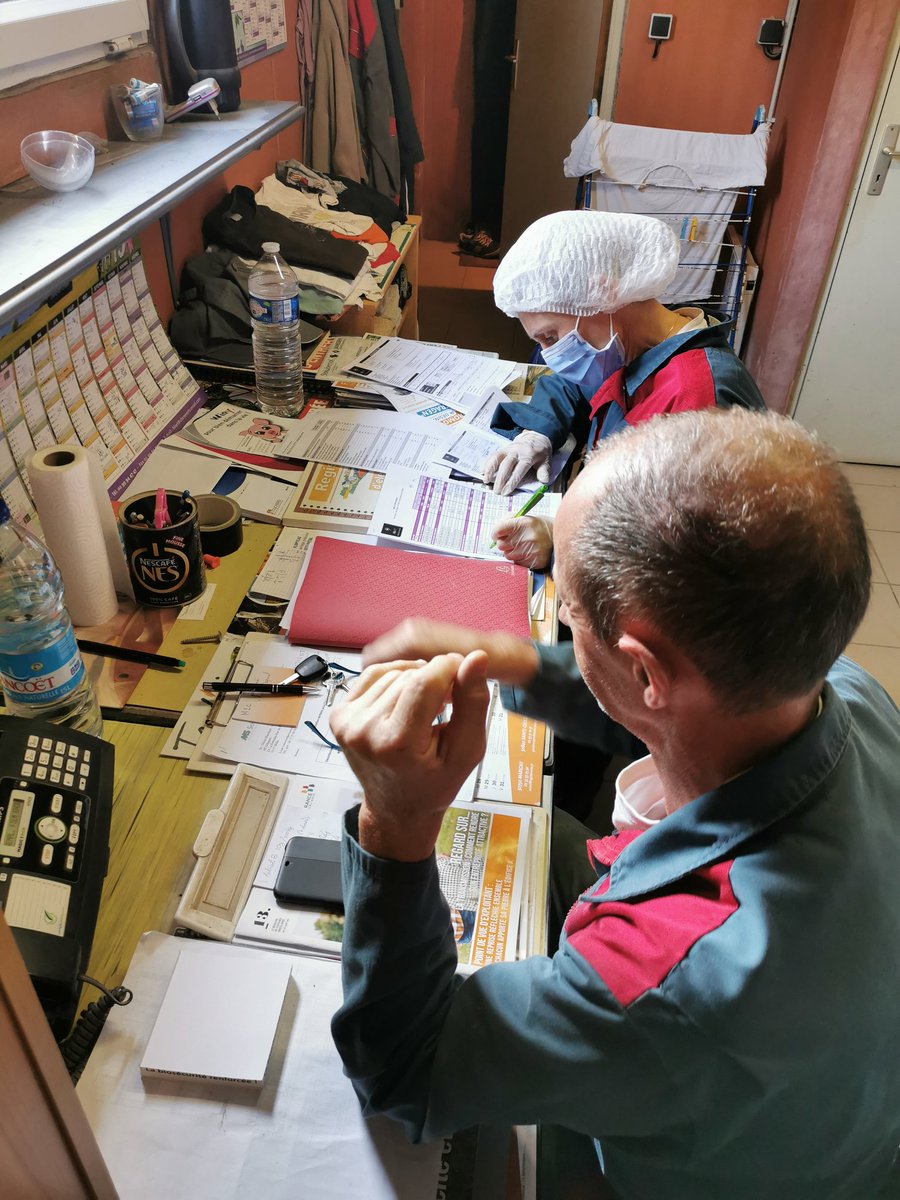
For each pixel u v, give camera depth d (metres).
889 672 2.44
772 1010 0.56
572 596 0.62
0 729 0.89
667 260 1.37
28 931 0.76
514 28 3.99
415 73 4.18
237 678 1.13
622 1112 0.62
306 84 2.72
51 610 0.99
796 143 3.14
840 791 0.60
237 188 2.08
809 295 3.08
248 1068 0.74
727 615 0.53
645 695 0.59
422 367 1.90
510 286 1.43
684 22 3.15
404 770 0.62
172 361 1.71
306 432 1.67
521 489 1.57
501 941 0.85
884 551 2.90
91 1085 0.73
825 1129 0.62
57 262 1.03
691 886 0.62
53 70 1.38
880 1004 0.60
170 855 0.92
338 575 1.29
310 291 2.00
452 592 1.29
